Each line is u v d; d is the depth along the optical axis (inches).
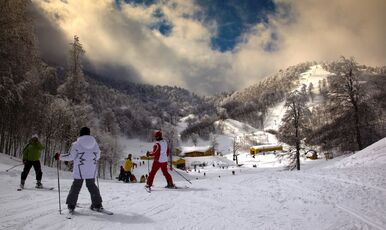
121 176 916.6
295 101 1609.3
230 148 7219.5
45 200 361.7
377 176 429.1
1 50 1235.9
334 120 1433.3
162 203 338.3
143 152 6284.5
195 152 5541.3
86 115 1925.4
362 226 243.4
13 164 900.0
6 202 348.8
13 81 1290.6
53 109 1729.8
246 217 275.6
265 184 442.0
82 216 278.4
